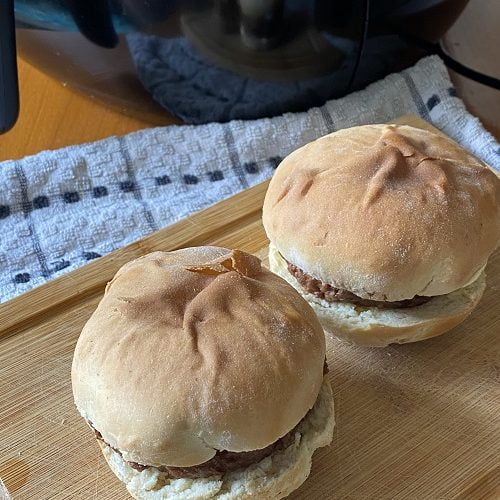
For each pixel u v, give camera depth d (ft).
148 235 0.99
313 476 0.76
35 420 0.81
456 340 0.88
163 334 0.67
